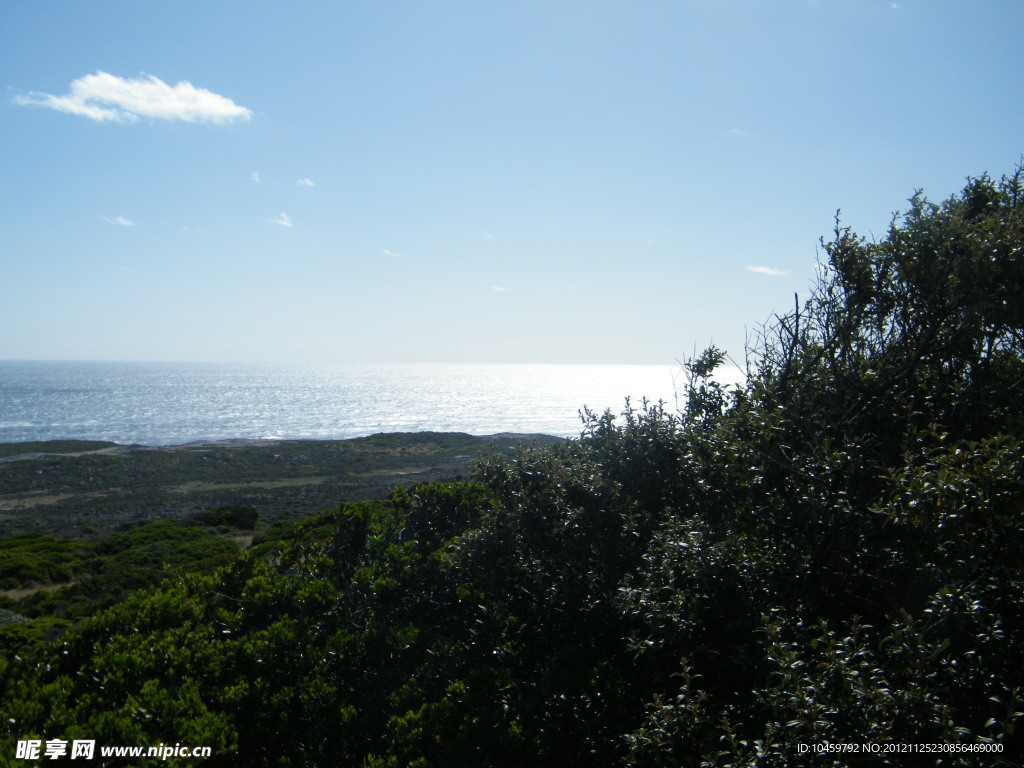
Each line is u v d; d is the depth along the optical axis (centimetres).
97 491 3572
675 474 499
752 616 346
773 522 403
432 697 432
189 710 372
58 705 353
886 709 247
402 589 556
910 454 342
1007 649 280
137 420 8669
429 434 5522
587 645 452
